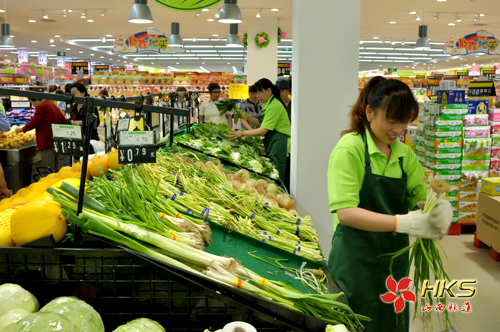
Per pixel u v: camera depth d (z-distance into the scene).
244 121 5.49
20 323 0.99
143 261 1.37
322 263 1.92
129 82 11.45
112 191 1.72
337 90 3.45
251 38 10.23
